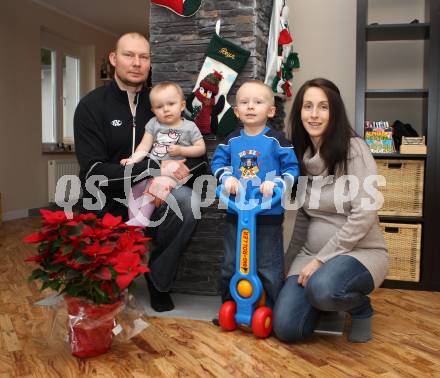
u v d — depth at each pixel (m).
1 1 4.84
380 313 2.14
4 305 2.19
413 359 1.65
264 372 1.54
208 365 1.59
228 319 1.86
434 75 2.44
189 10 2.36
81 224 1.58
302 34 2.92
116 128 2.14
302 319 1.74
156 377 1.50
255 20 2.30
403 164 2.54
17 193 5.18
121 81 2.17
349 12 2.85
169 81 2.33
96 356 1.66
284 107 2.96
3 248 3.52
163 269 2.05
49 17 5.59
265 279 1.89
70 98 6.43
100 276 1.53
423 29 2.53
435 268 2.50
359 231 1.74
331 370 1.56
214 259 2.37
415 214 2.54
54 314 1.77
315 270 1.77
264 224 1.88
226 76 2.29
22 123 5.22
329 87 1.81
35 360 1.62
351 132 1.84
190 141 2.16
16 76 5.10
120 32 6.88
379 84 2.87
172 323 1.98
